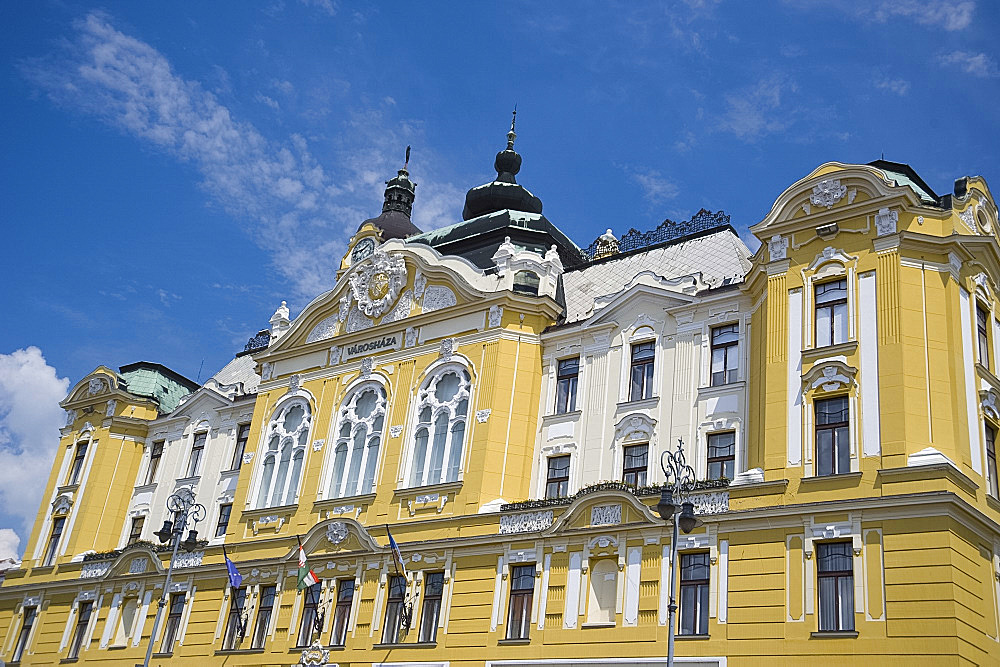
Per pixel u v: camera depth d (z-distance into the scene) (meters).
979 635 32.22
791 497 35.69
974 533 33.72
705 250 47.75
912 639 31.59
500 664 39.94
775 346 38.50
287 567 48.88
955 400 35.34
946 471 33.12
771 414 37.44
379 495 47.53
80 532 60.81
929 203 38.66
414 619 43.28
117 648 54.44
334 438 51.16
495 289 48.50
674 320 43.62
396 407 49.38
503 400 45.97
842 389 36.28
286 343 55.94
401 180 72.19
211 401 60.75
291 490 51.69
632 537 38.66
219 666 48.78
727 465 39.62
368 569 45.88
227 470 57.50
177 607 53.22
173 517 58.22
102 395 65.19
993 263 39.75
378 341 52.06
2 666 59.28
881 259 37.38
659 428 41.94
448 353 48.66
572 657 38.22
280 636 47.41
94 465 62.97
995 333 39.41
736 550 36.06
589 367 45.41
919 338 35.97
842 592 33.69
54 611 58.88
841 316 37.69
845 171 39.03
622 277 49.31
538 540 41.06
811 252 39.16
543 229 56.75
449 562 43.31
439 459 46.81
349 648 44.59
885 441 34.66
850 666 32.28
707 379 41.59
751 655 34.28
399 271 52.66
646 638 36.75
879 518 33.59
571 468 43.88
